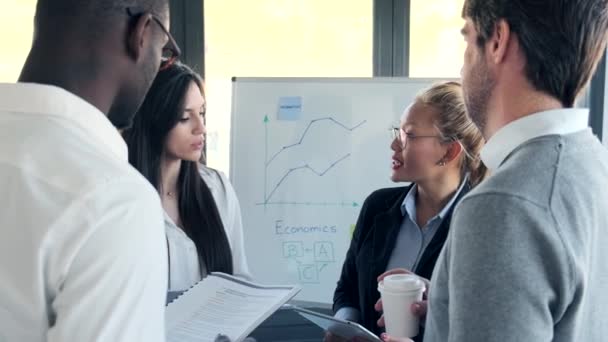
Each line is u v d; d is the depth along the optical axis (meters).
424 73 2.78
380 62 2.75
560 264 0.71
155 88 1.83
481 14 0.83
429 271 1.49
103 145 0.70
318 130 2.45
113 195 0.65
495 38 0.82
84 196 0.63
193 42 2.66
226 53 2.70
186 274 1.82
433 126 1.52
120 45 0.73
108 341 0.61
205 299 1.27
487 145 0.85
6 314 0.63
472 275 0.73
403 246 1.62
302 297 2.46
